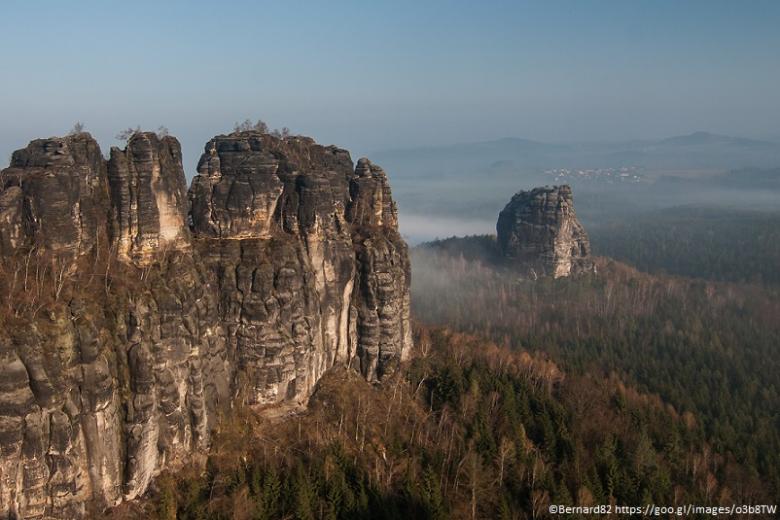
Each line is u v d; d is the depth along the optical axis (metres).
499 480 89.50
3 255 69.19
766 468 110.38
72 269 73.56
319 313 104.56
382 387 111.38
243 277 94.31
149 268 80.69
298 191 102.25
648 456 98.12
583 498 85.06
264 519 75.94
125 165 79.56
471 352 135.00
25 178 71.12
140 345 74.31
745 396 152.62
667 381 156.75
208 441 84.88
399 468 88.88
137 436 73.62
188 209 95.06
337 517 78.94
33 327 64.81
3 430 61.78
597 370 156.50
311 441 91.06
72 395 67.50
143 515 72.56
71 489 67.06
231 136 100.56
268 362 95.69
